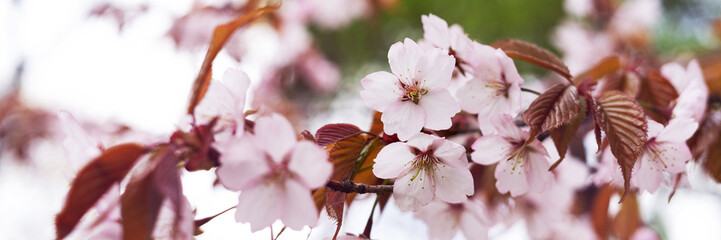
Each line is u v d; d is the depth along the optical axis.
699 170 0.74
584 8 1.45
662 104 0.75
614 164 0.69
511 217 0.80
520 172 0.68
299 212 0.63
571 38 1.49
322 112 1.82
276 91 1.78
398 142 0.66
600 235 0.84
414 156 0.66
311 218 0.63
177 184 0.61
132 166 0.62
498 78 0.68
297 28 1.79
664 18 2.06
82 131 0.65
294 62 1.80
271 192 0.63
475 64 0.68
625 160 0.65
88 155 0.65
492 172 0.73
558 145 0.66
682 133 0.68
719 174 0.73
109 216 0.62
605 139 0.70
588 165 0.82
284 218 0.63
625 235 0.84
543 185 0.68
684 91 0.71
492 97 0.68
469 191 0.66
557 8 2.10
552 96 0.67
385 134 0.67
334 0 1.77
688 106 0.71
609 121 0.66
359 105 1.59
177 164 0.62
